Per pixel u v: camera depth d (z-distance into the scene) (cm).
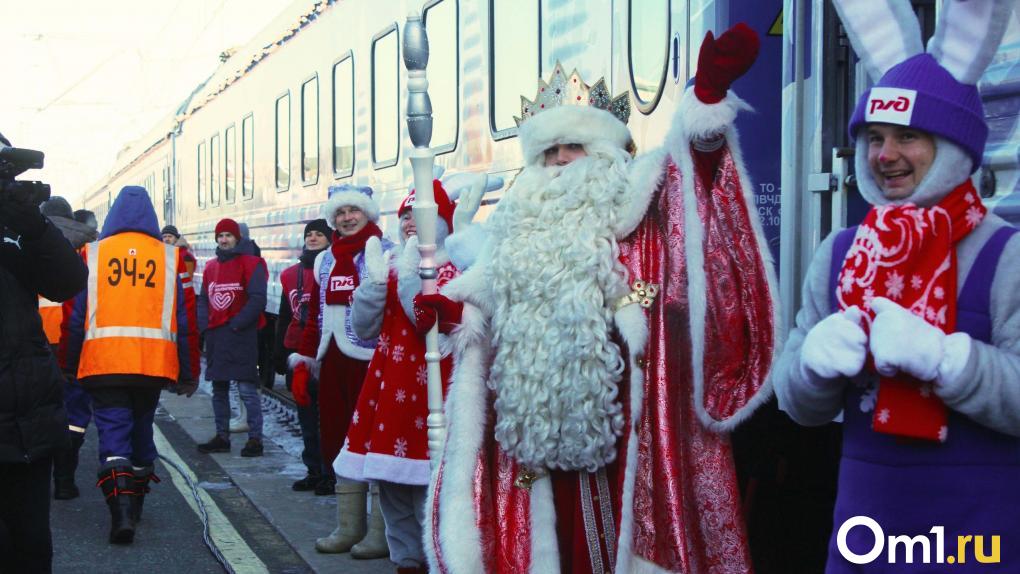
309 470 696
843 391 246
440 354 345
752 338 295
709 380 293
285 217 1178
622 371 297
